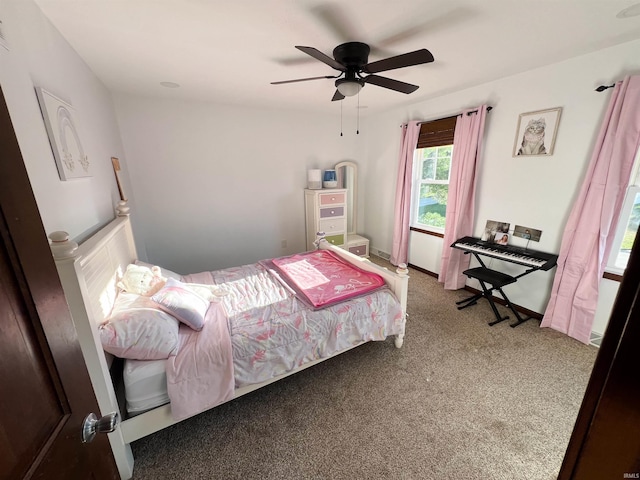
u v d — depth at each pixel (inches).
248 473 54.0
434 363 83.7
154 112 122.3
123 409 55.5
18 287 19.8
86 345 44.5
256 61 82.3
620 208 80.9
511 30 66.6
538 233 102.4
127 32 63.8
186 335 62.6
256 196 153.6
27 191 21.7
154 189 129.0
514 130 104.0
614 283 85.7
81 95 72.9
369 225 191.0
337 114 165.2
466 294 129.0
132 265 76.5
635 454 17.1
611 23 63.7
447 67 91.7
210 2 53.3
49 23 56.6
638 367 16.0
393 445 59.1
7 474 16.7
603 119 81.7
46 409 21.2
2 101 19.8
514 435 60.8
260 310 75.0
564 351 87.8
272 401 70.9
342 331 75.7
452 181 125.6
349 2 54.2
